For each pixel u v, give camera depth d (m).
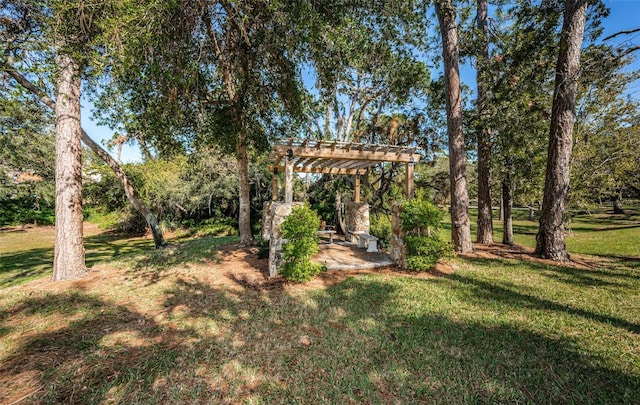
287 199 6.38
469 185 19.66
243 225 8.59
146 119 6.18
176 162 15.31
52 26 4.09
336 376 2.56
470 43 9.01
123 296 4.73
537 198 9.64
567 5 6.66
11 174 13.41
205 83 6.60
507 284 5.21
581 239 11.08
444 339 3.21
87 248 13.01
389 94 11.83
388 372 2.60
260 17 5.41
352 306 4.21
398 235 6.57
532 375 2.54
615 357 2.81
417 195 7.30
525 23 8.31
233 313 4.00
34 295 4.78
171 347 3.08
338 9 5.45
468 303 4.31
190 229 17.53
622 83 7.94
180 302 4.45
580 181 9.52
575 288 4.96
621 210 21.83
